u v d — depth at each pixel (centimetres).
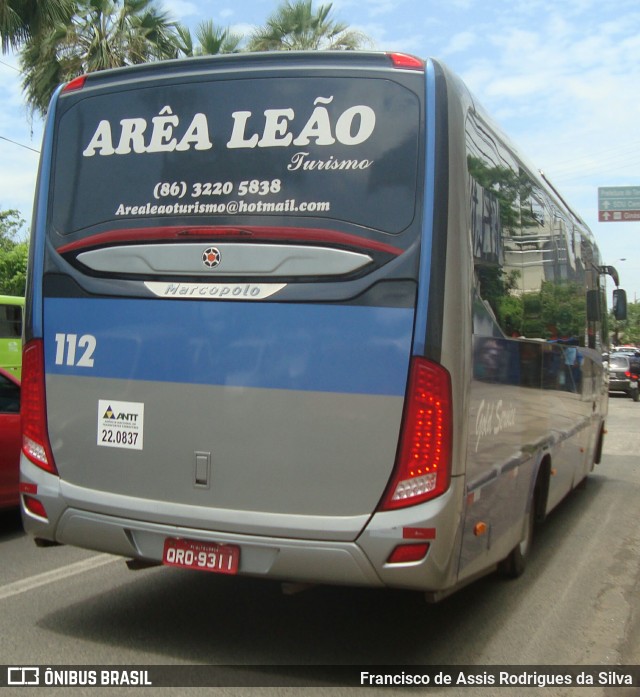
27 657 475
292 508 441
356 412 432
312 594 604
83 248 494
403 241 432
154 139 484
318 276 441
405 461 425
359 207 439
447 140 438
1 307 1800
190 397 461
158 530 466
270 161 456
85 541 489
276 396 444
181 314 466
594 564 721
